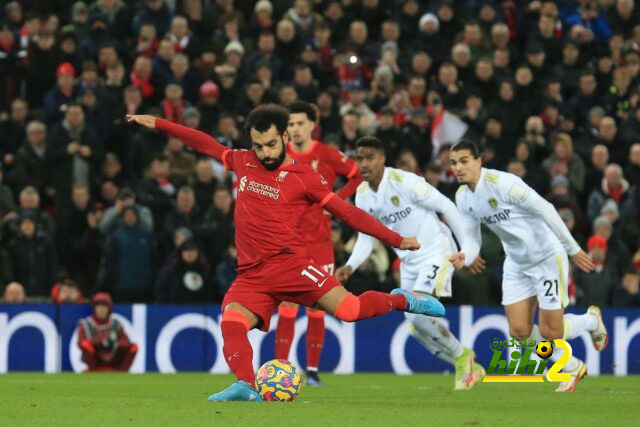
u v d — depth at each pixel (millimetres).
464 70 67312
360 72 66875
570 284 54750
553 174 62250
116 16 67812
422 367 53594
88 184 58156
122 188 55656
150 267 54188
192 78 63188
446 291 37688
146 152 59625
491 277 55781
